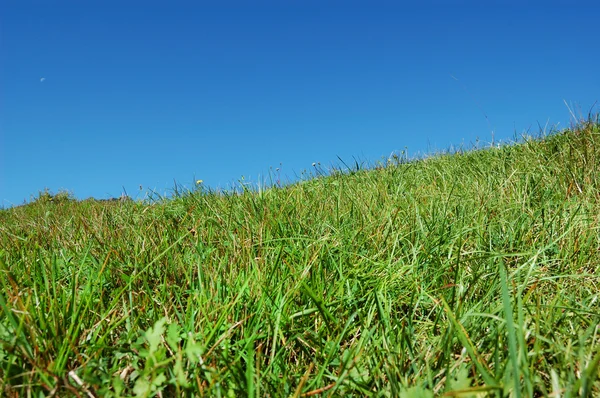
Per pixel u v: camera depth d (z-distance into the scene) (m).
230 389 1.52
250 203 3.96
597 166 4.04
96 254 2.95
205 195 5.05
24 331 1.67
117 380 1.38
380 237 2.87
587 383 1.27
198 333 1.67
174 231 3.40
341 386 1.62
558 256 2.60
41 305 1.82
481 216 3.10
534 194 3.71
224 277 2.33
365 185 5.12
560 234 2.81
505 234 2.96
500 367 1.54
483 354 1.67
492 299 2.14
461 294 2.05
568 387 1.30
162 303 2.10
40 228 3.90
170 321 1.87
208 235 3.12
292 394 1.61
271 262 2.53
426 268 2.46
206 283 2.22
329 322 1.97
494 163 5.18
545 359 1.62
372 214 3.44
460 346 1.72
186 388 1.53
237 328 1.90
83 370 1.55
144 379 1.38
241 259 2.52
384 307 2.11
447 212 3.23
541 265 2.55
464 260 2.46
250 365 1.53
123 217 4.25
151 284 2.48
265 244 2.80
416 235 2.90
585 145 4.59
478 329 1.79
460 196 3.79
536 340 1.52
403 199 3.89
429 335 1.88
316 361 1.74
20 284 2.22
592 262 2.53
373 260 2.60
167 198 5.49
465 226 2.95
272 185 5.01
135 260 2.58
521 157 5.12
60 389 1.49
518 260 2.58
